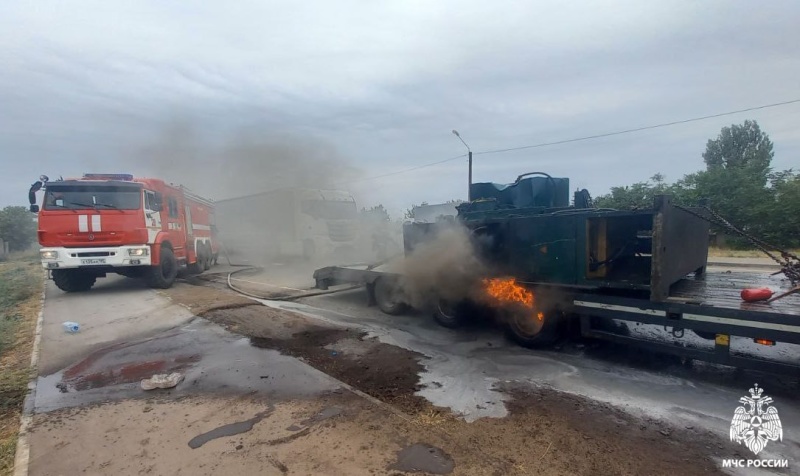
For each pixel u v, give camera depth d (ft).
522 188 22.29
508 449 10.43
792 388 14.07
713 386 14.40
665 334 18.52
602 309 16.55
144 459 10.14
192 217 47.75
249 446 10.59
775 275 21.84
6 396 14.28
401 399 13.48
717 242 68.85
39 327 23.41
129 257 33.37
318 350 18.66
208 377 15.53
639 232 16.92
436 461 9.86
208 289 36.27
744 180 72.02
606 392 14.01
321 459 9.95
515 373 15.85
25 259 93.61
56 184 32.53
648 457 10.14
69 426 11.93
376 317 25.59
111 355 18.37
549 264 18.21
